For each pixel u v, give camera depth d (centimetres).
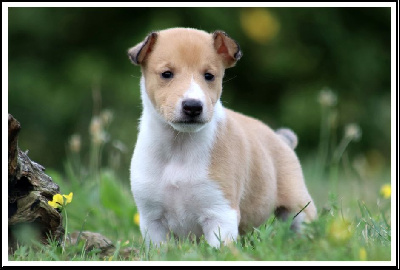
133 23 1822
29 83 1764
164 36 780
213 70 764
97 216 1014
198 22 1795
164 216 816
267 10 1856
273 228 774
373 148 1872
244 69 1866
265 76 1870
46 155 1761
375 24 1942
